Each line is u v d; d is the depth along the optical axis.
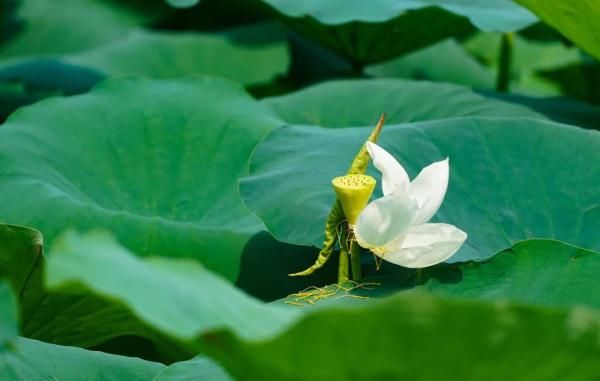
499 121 3.10
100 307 2.96
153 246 3.04
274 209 2.93
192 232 3.07
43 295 2.96
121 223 3.06
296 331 2.44
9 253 2.93
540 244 2.85
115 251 2.48
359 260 2.84
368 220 2.77
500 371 2.49
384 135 3.07
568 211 3.02
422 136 3.07
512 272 2.84
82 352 2.88
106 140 3.23
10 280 2.95
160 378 2.76
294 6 3.52
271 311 2.54
